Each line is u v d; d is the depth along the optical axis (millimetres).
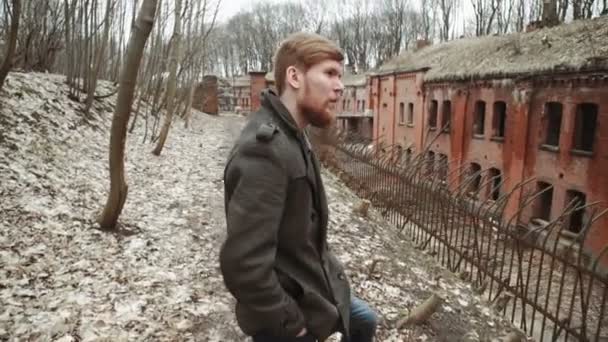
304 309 1739
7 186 6492
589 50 15047
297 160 1620
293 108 1747
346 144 14078
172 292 4512
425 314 4488
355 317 2221
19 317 3709
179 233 6367
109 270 4832
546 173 16484
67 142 9961
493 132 19578
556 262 11320
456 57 24344
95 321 3775
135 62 5488
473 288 6418
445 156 23375
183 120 25250
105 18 12719
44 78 13680
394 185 9906
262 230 1503
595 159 14250
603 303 4395
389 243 7492
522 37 20344
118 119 5590
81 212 6473
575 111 15141
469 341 4445
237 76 81938
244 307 1716
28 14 13617
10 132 8578
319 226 1823
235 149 1624
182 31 16844
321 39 1744
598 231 13656
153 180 9594
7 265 4508
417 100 26328
